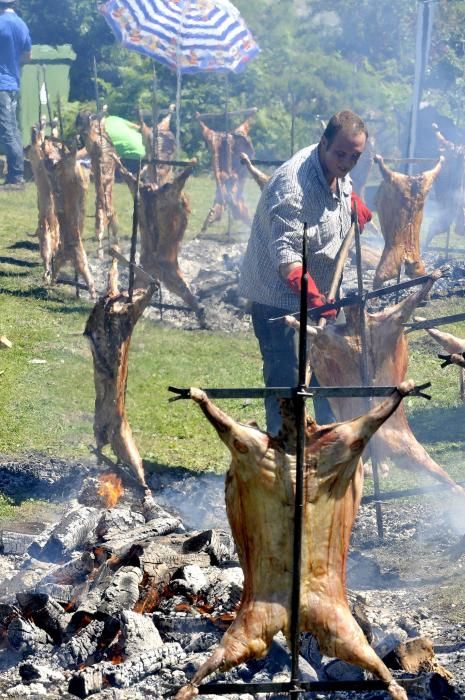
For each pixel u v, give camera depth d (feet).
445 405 33.47
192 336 41.70
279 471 13.26
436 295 45.60
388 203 42.14
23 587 19.94
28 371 36.37
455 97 78.28
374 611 19.54
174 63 62.80
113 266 24.30
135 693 15.78
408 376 36.42
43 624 17.95
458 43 78.18
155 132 53.36
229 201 59.11
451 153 52.80
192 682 13.44
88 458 28.68
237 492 13.60
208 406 13.02
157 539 21.27
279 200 23.21
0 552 22.24
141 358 38.32
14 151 71.00
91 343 24.16
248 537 13.60
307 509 13.43
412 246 42.75
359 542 23.45
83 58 87.66
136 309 23.79
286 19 86.12
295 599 13.34
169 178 55.26
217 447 30.27
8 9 66.80
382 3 84.79
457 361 16.15
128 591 18.39
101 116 51.49
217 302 45.21
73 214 44.93
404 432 22.84
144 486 24.58
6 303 44.98
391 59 84.94
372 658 13.48
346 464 13.46
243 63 63.82
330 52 85.81
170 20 62.85
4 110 69.51
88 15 87.51
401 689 13.46
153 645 17.01
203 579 19.07
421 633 18.39
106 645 17.47
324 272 23.82
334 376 22.34
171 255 41.57
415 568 21.81
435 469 22.71
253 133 79.87
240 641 13.47
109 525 22.30
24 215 63.72
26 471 27.40
